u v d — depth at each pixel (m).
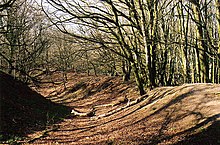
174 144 11.26
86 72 55.62
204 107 14.30
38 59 32.09
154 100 19.39
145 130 14.13
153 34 22.02
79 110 28.17
